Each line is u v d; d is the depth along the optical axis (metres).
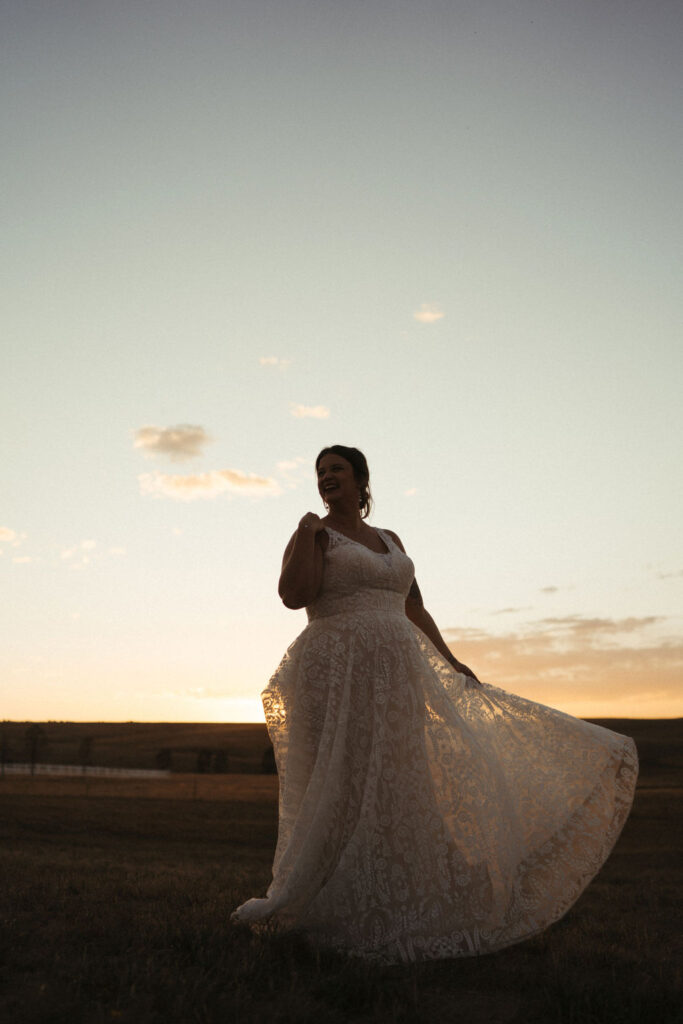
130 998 3.45
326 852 4.48
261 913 4.34
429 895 4.41
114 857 16.09
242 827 38.88
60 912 5.25
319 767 4.66
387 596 5.01
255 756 144.38
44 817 39.41
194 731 176.75
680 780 76.38
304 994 3.57
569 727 5.21
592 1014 3.50
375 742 4.62
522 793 5.05
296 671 5.04
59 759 149.62
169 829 36.62
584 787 5.04
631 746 5.09
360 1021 3.42
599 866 4.83
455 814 4.66
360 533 5.29
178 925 4.65
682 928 5.76
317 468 5.36
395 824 4.48
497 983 3.97
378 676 4.76
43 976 3.79
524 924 4.62
